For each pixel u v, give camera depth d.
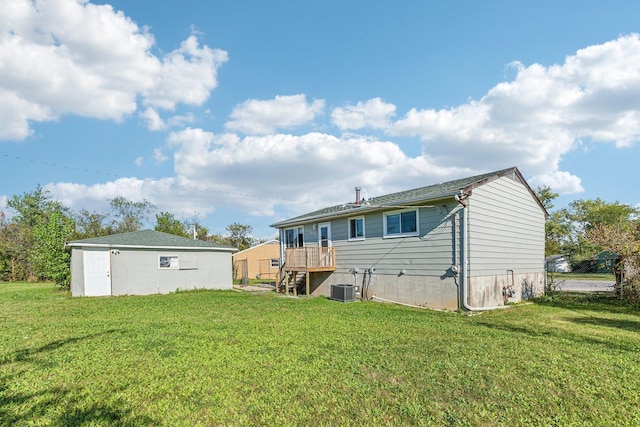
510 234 13.00
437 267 11.32
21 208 34.03
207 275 18.52
